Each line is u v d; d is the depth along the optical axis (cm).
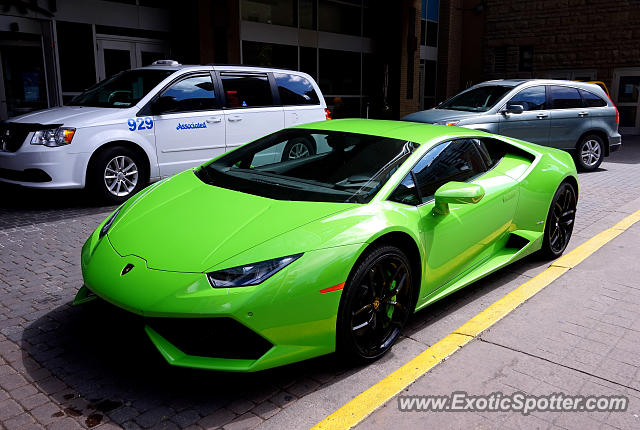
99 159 639
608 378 286
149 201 344
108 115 645
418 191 339
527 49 2131
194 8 1203
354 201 311
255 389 276
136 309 255
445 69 2191
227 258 264
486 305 391
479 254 396
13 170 620
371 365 303
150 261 274
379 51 1830
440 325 357
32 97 1050
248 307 249
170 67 718
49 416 249
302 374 291
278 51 1497
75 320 351
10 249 492
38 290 399
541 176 450
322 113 852
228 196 327
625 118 1973
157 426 243
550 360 304
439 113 952
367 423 245
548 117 967
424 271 332
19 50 1020
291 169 362
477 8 2184
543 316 364
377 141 367
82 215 615
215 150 735
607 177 970
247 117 759
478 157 413
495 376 286
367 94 1833
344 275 274
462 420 248
